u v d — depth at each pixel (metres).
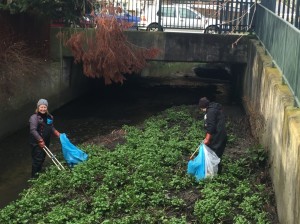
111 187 9.14
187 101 19.53
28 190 9.34
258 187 9.38
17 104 14.47
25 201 8.56
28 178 11.34
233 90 21.42
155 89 21.59
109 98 19.70
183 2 18.75
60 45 17.08
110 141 12.50
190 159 10.09
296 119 7.74
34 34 15.70
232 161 10.76
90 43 16.17
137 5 19.02
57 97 17.38
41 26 16.12
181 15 18.97
